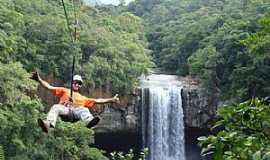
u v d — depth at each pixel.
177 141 53.94
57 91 8.94
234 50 52.19
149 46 80.38
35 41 47.22
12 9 49.66
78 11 57.41
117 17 73.56
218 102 53.31
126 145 55.31
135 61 53.38
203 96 53.81
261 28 5.48
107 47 51.44
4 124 31.55
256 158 4.03
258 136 4.55
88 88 48.91
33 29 47.78
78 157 37.12
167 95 53.72
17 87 36.38
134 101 52.50
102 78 49.50
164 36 79.62
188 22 79.50
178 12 94.69
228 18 64.62
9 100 34.12
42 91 46.53
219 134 4.58
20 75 35.69
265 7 58.31
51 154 34.47
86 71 48.06
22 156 32.22
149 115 53.31
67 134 36.41
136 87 52.75
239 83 50.19
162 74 66.31
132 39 64.12
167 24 84.56
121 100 51.59
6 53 39.72
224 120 4.79
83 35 50.47
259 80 48.09
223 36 55.62
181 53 68.56
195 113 54.12
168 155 53.84
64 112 8.63
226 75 52.91
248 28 53.94
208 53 54.53
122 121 52.25
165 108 53.75
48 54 47.31
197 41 66.88
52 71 47.09
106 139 54.38
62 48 47.59
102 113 51.34
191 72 57.91
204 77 53.53
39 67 46.59
